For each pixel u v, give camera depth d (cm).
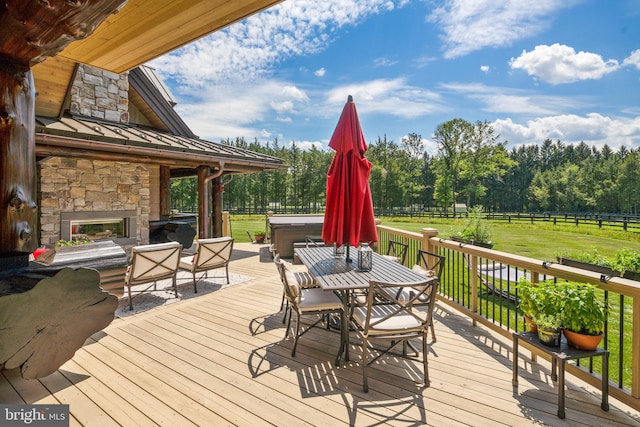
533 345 228
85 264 363
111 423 201
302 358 288
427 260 456
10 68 198
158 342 317
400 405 221
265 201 3759
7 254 203
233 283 540
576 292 218
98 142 509
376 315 270
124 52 300
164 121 823
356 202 331
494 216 2408
